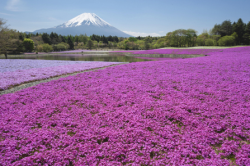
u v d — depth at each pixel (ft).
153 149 14.99
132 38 568.00
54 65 81.05
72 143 16.11
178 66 61.82
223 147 14.75
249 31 293.23
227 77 39.99
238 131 17.04
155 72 51.75
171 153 14.20
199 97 27.53
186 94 29.22
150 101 26.05
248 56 82.33
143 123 19.51
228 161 13.43
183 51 182.19
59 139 16.97
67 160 13.78
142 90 32.48
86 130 18.38
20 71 60.23
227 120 19.52
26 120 20.88
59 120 21.01
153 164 13.28
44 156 13.98
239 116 20.26
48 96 30.32
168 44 337.31
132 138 16.38
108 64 82.43
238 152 14.47
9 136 17.62
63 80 44.19
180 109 22.62
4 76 49.78
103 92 32.01
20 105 26.27
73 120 20.95
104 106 25.54
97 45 495.41
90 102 26.91
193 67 57.77
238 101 24.80
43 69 64.90
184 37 283.59
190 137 16.76
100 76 48.83
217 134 16.99
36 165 13.48
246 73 42.93
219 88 31.89
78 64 82.69
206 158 13.58
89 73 53.67
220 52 136.98
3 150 15.31
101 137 17.01
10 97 29.78
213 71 48.73
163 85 35.73
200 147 14.87
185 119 20.31
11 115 22.40
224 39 256.93
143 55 185.98
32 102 27.94
